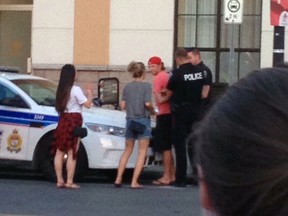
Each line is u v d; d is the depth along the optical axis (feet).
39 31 60.29
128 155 40.29
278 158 4.88
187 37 59.16
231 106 5.09
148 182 43.86
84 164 41.06
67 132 39.04
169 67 58.65
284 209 4.82
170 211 33.58
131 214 32.60
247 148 4.94
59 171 39.65
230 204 4.94
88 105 39.11
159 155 42.09
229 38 58.49
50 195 37.22
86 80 59.47
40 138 41.37
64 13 59.98
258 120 4.99
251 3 58.03
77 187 39.60
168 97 40.68
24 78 43.21
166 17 58.95
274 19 39.37
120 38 59.36
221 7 58.65
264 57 57.62
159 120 41.34
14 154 41.73
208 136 5.08
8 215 31.63
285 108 5.01
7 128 41.75
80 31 59.77
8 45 62.95
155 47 59.06
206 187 5.10
